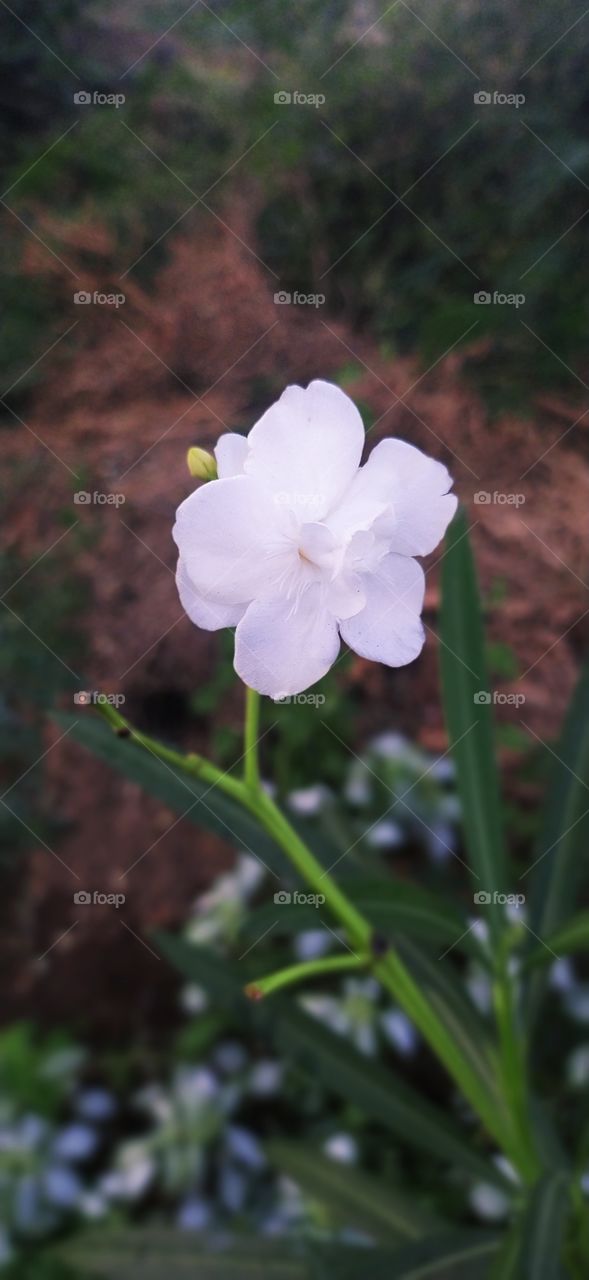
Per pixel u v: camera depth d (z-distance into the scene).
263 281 0.67
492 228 0.69
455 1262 0.34
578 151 0.65
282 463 0.27
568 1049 0.51
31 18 0.73
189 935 0.52
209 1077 0.50
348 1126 0.50
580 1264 0.35
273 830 0.31
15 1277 0.46
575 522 0.60
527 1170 0.35
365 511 0.27
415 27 0.71
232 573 0.27
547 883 0.38
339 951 0.50
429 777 0.54
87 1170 0.54
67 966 0.60
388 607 0.27
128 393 0.65
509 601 0.59
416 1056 0.53
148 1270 0.41
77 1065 0.53
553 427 0.63
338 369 0.64
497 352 0.65
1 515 0.64
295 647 0.27
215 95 0.73
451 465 0.62
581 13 0.67
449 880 0.55
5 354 0.67
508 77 0.69
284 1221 0.47
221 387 0.65
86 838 0.62
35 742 0.62
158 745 0.30
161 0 0.75
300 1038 0.39
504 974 0.33
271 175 0.71
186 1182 0.48
